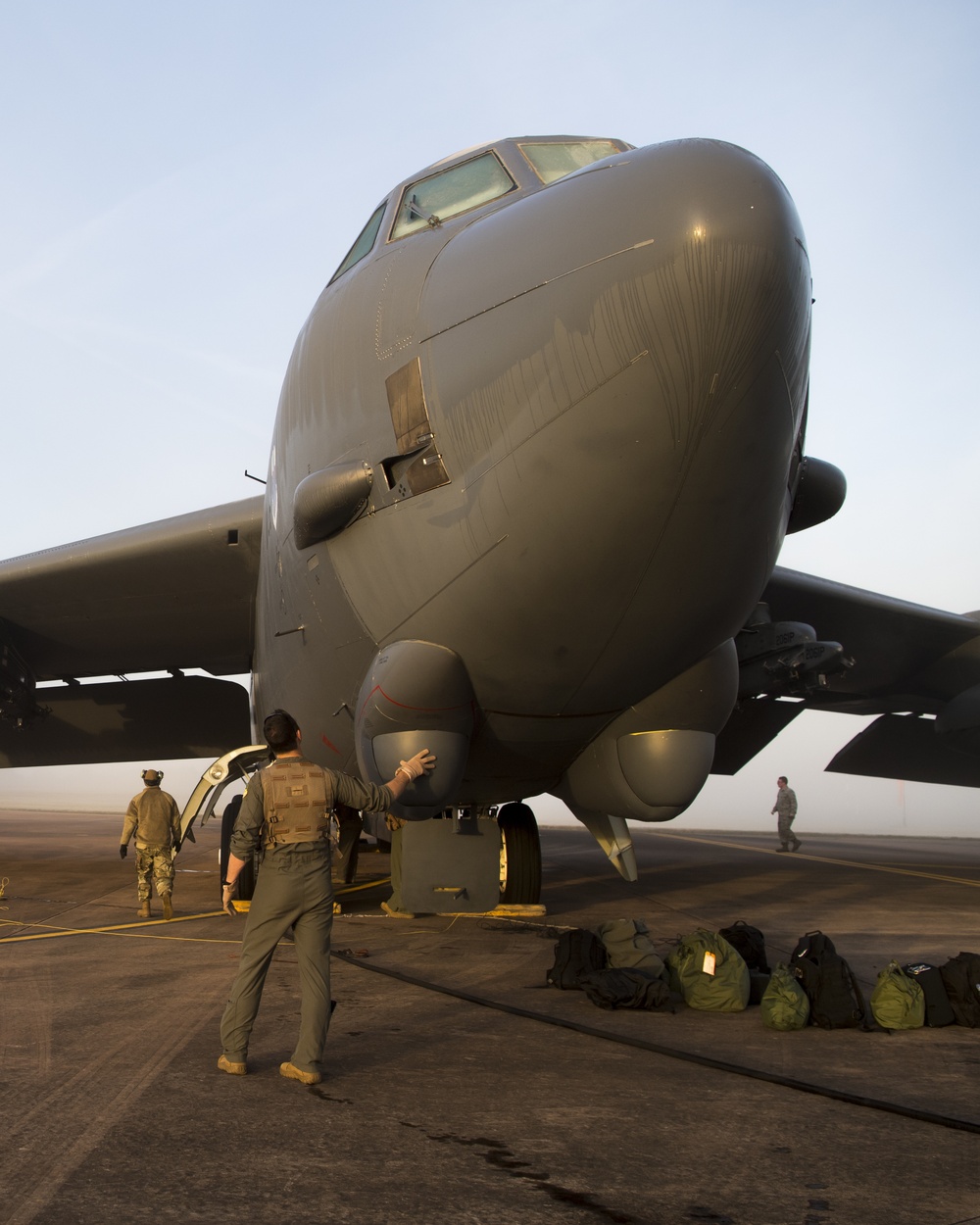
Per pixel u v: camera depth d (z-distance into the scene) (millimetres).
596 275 5414
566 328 5520
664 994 5594
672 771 7469
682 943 5879
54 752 16594
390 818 9352
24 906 10648
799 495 7816
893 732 17766
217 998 5816
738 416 5477
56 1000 5770
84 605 12586
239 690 15750
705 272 5113
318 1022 4164
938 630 13766
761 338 5246
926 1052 4766
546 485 5805
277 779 4254
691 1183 3119
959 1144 3488
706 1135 3555
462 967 6910
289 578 8219
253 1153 3318
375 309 6977
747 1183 3121
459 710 6996
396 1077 4227
